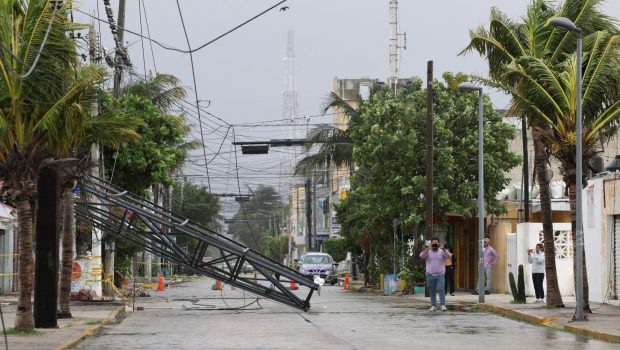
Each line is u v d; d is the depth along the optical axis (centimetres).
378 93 4803
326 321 2741
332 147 5578
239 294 4719
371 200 4659
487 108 4509
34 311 2286
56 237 2289
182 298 4241
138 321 2752
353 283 6544
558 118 2773
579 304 2533
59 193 2431
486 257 4172
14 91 1972
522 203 4653
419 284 4506
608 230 3297
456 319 2816
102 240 3859
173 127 4325
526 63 2833
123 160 4122
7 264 4134
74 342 1942
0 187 2134
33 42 1953
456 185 4484
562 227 3847
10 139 2052
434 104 4528
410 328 2467
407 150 4344
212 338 2153
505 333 2308
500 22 2941
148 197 4409
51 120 2014
